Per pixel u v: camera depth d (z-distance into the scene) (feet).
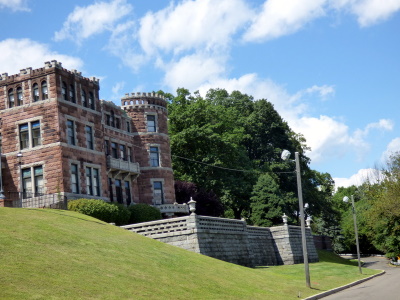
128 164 186.09
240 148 270.67
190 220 121.70
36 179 152.87
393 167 242.17
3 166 156.56
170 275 80.33
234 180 245.24
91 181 161.68
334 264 197.67
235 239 141.18
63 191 148.46
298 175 108.47
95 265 72.54
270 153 290.97
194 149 246.06
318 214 298.97
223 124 263.70
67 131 155.43
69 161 153.07
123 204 179.73
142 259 85.92
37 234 80.74
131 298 61.11
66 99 157.89
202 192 229.04
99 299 57.41
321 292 96.68
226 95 322.34
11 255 65.46
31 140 154.51
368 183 375.86
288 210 263.08
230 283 87.40
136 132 202.69
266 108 298.35
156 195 200.03
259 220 241.76
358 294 93.50
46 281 58.54
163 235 123.13
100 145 169.37
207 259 107.96
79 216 116.47
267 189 244.83
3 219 86.33
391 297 83.41
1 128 158.81
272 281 102.37
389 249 247.70
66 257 72.28
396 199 222.28
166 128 210.38
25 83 157.79
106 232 102.94
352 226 364.17
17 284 54.90
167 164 205.98
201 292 74.43
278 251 185.26
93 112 168.55
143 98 205.77
